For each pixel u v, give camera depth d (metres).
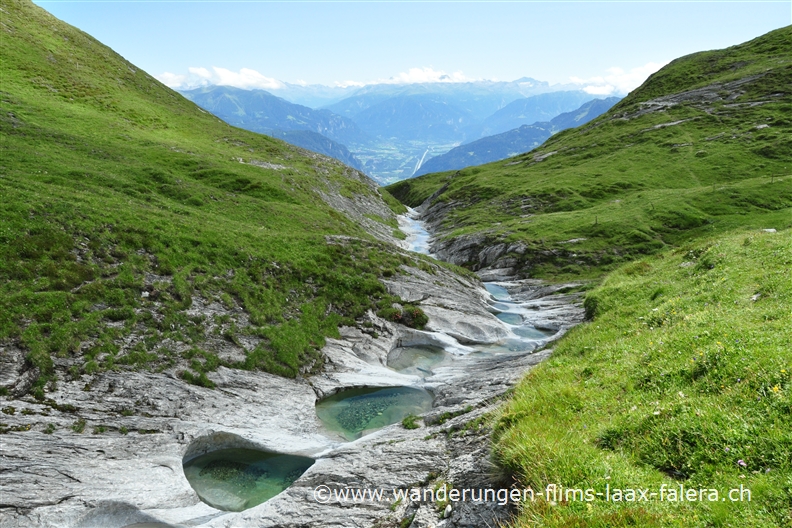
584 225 82.81
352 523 14.77
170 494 17.94
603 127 161.25
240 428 22.94
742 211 77.25
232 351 28.67
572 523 8.66
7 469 16.53
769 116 120.50
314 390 28.81
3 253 26.42
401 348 38.62
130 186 51.91
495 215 106.69
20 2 115.56
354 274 43.62
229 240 39.78
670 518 8.23
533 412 15.14
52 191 36.56
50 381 21.22
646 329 22.14
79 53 111.62
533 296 61.75
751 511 7.81
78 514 16.03
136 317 27.23
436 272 53.22
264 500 18.83
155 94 120.94
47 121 72.44
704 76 164.50
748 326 15.45
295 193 80.69
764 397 10.78
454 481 14.02
